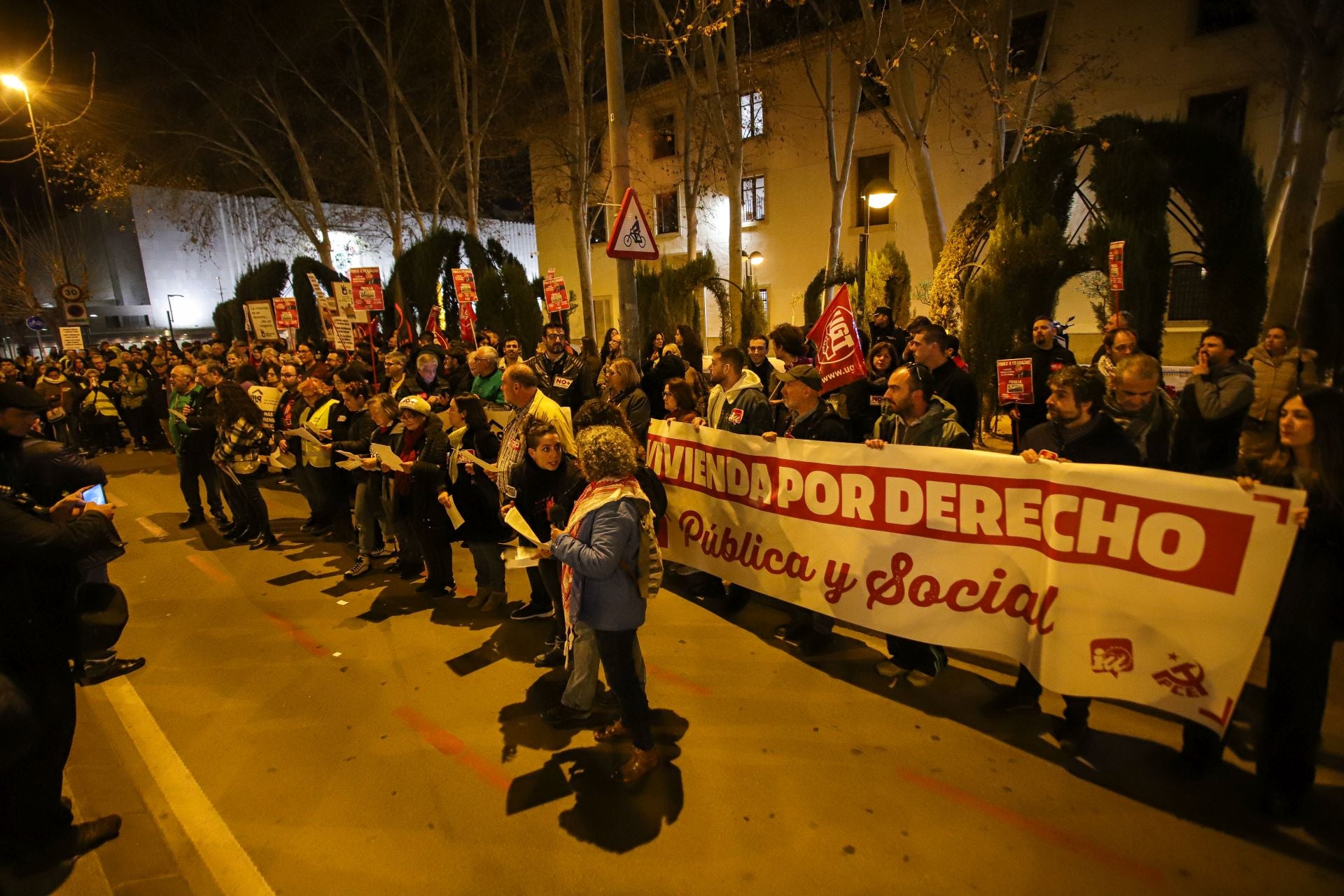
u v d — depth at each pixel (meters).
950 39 11.92
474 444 5.24
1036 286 7.95
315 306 19.23
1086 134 7.86
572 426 4.86
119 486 10.80
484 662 4.72
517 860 2.96
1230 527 2.92
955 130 18.33
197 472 8.11
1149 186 7.40
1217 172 7.45
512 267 14.81
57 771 3.09
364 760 3.71
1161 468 3.98
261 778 3.61
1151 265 7.33
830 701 4.01
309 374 9.35
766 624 5.03
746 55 20.05
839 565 4.28
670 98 23.84
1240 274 7.47
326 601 5.85
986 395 8.24
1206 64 15.11
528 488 4.51
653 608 5.38
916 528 3.93
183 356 17.70
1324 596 2.72
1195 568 3.02
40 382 12.77
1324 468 2.69
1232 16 14.80
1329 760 3.26
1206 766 3.20
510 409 6.58
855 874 2.79
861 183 20.84
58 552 2.93
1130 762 3.36
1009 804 3.12
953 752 3.50
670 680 4.32
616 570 3.24
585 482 4.22
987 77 11.78
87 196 31.06
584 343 10.54
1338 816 2.95
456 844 3.07
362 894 2.83
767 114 22.16
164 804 3.45
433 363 8.07
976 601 3.77
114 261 33.19
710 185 22.78
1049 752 3.46
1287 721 2.85
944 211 19.11
